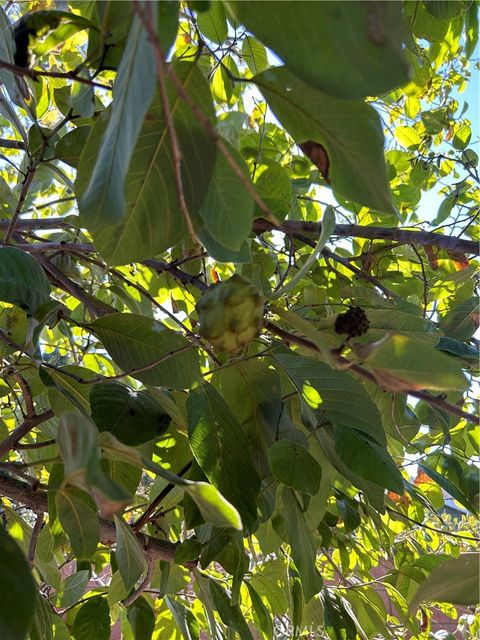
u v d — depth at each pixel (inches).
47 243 36.2
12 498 28.3
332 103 16.2
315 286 36.3
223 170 16.7
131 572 20.1
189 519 23.1
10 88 23.5
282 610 41.8
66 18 18.6
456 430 43.8
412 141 57.7
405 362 14.1
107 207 13.9
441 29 40.7
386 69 11.9
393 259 47.2
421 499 38.1
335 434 23.3
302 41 12.2
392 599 42.7
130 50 13.4
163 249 18.9
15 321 24.9
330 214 19.8
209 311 18.1
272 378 26.4
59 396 26.9
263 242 39.6
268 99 16.9
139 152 17.4
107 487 12.4
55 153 26.3
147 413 24.1
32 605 12.1
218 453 22.3
